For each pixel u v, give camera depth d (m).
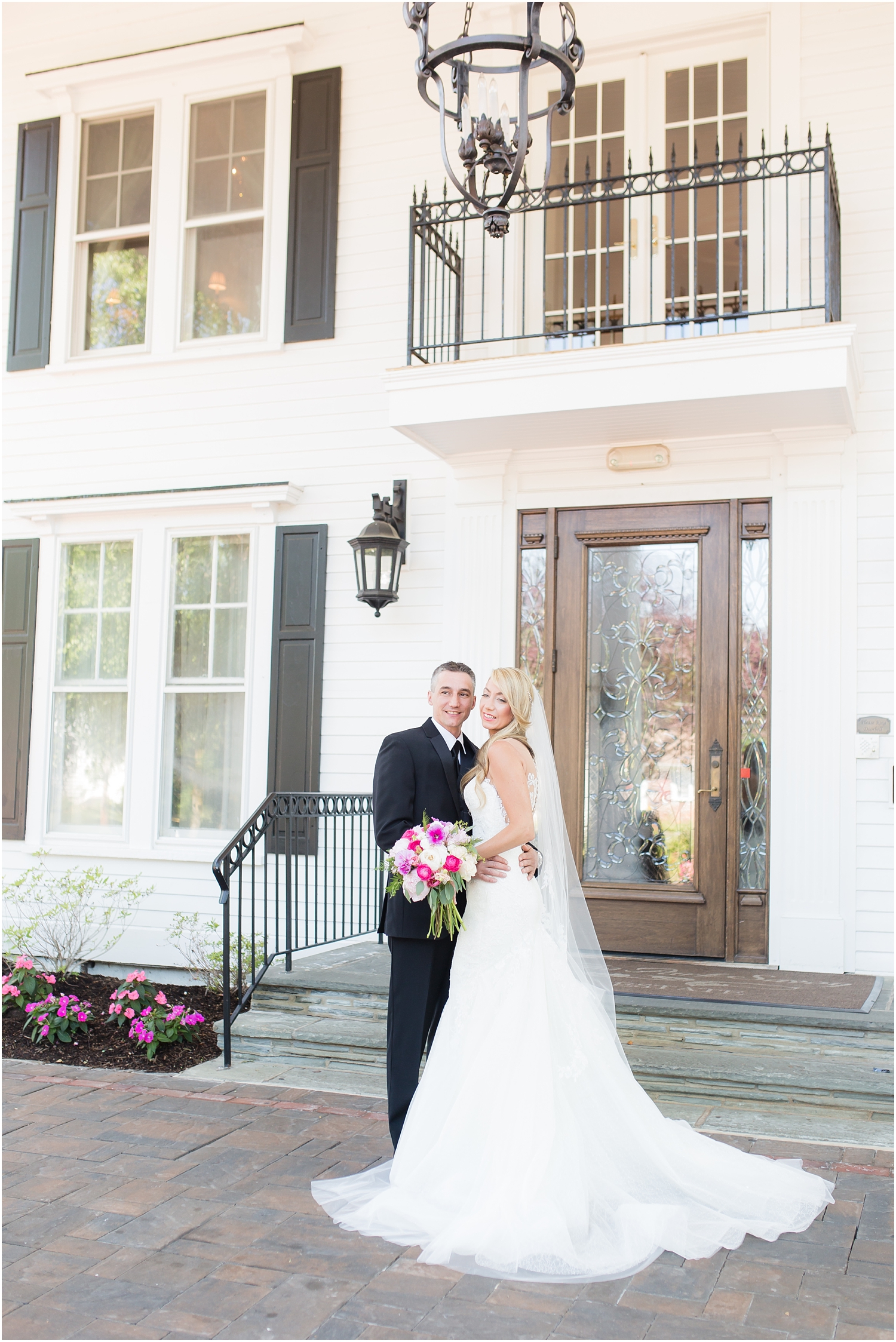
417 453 6.58
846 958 5.41
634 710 5.95
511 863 3.47
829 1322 2.55
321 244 6.86
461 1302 2.65
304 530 6.75
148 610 7.16
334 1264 2.85
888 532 5.54
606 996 3.60
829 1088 3.97
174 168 7.30
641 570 6.00
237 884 6.78
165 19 7.34
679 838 5.81
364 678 6.57
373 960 5.57
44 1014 5.23
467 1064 3.25
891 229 5.66
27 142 7.70
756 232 6.11
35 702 7.41
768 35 6.01
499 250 6.52
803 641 5.59
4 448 7.62
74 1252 2.93
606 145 6.43
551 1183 2.99
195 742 7.07
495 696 3.63
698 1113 4.04
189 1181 3.44
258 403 6.98
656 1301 2.65
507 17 6.46
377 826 3.57
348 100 6.89
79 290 7.58
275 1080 4.59
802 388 4.98
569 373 5.37
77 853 7.15
